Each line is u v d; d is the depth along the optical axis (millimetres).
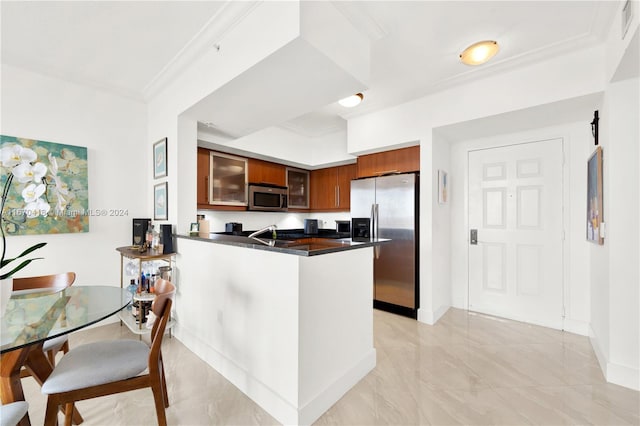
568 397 1726
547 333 2672
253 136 3648
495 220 3166
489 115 2539
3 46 2100
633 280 1805
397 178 3203
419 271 3064
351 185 3650
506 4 1694
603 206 2020
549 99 2238
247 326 1805
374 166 3584
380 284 3355
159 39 2043
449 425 1516
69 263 2586
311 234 4883
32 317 1332
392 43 2053
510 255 3070
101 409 1630
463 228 3389
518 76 2389
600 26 1851
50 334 1146
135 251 2535
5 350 1004
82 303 1525
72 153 2592
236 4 1692
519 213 3014
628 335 1822
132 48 2150
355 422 1547
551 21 1834
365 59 1915
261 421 1558
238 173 3787
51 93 2516
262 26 1632
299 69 1731
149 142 3078
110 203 2836
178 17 1817
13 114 2330
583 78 2092
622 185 1827
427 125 2934
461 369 2049
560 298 2777
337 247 1659
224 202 3604
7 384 1166
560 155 2771
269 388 1640
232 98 2160
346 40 1750
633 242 1803
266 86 1964
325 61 1644
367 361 2004
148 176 3094
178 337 2527
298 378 1486
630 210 1810
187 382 1899
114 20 1841
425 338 2570
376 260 3387
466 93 2670
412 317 3082
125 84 2719
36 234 2396
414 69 2414
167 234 2480
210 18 1828
